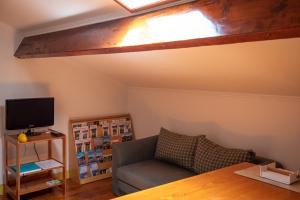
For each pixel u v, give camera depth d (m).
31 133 3.56
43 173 3.85
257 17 1.29
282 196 1.63
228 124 3.36
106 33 2.21
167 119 4.12
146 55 2.94
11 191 3.41
